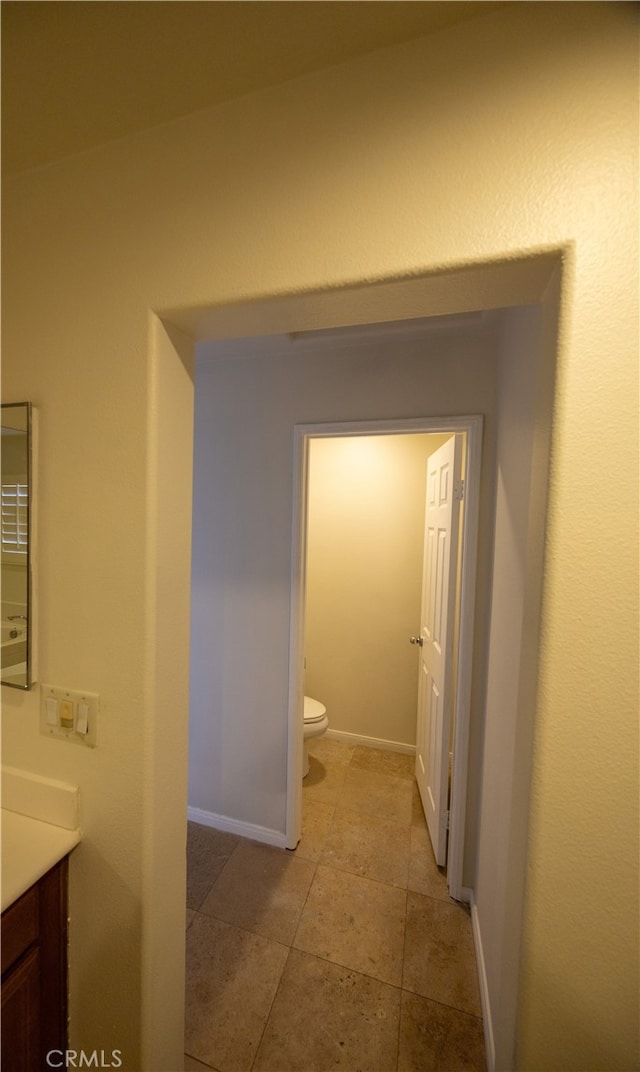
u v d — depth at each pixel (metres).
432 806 1.97
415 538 2.77
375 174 0.66
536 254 0.59
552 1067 0.64
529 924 0.64
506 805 1.09
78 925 0.94
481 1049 1.19
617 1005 0.61
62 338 0.89
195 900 1.65
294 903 1.64
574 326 0.58
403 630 2.80
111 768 0.90
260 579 1.94
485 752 1.49
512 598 1.12
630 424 0.57
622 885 0.60
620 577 0.58
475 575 1.62
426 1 0.58
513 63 0.60
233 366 1.93
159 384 0.84
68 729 0.93
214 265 0.76
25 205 0.90
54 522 0.92
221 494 1.98
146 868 0.89
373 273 0.67
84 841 0.93
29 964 0.86
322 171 0.69
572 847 0.62
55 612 0.93
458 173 0.62
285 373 1.86
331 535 2.91
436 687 1.96
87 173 0.85
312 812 2.19
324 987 1.34
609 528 0.58
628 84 0.56
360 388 1.76
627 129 0.57
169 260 0.80
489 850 1.34
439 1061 1.16
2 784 0.99
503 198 0.61
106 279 0.85
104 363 0.86
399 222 0.66
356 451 2.85
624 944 0.61
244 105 0.73
